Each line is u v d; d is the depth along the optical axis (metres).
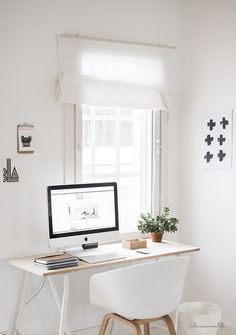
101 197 3.66
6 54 3.40
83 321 3.84
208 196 4.09
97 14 3.79
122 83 3.89
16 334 3.49
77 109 3.70
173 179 4.31
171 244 3.84
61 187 3.47
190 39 4.21
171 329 3.20
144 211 4.25
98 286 3.10
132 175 4.17
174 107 4.27
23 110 3.48
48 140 3.60
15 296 3.49
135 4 4.00
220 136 3.96
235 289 3.89
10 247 3.46
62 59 3.61
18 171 3.47
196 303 3.87
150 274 2.97
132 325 3.06
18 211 3.48
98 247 3.72
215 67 4.00
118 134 4.07
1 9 3.36
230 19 3.88
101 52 3.77
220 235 4.00
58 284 3.69
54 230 3.43
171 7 4.21
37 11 3.51
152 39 4.11
